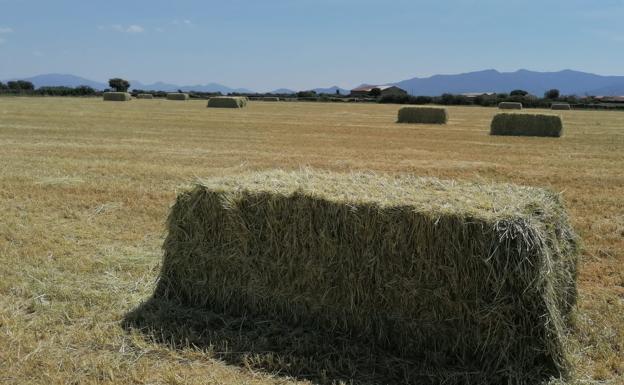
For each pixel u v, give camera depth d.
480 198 4.35
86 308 4.88
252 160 14.44
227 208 4.66
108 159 14.09
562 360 3.81
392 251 4.12
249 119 31.67
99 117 30.44
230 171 12.44
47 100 57.25
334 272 4.35
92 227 7.59
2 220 7.74
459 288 3.96
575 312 4.62
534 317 3.80
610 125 32.22
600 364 4.01
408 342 4.17
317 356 4.09
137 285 5.44
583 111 56.94
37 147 16.30
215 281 4.86
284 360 4.01
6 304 4.90
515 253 3.77
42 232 7.18
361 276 4.25
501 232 3.79
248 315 4.74
